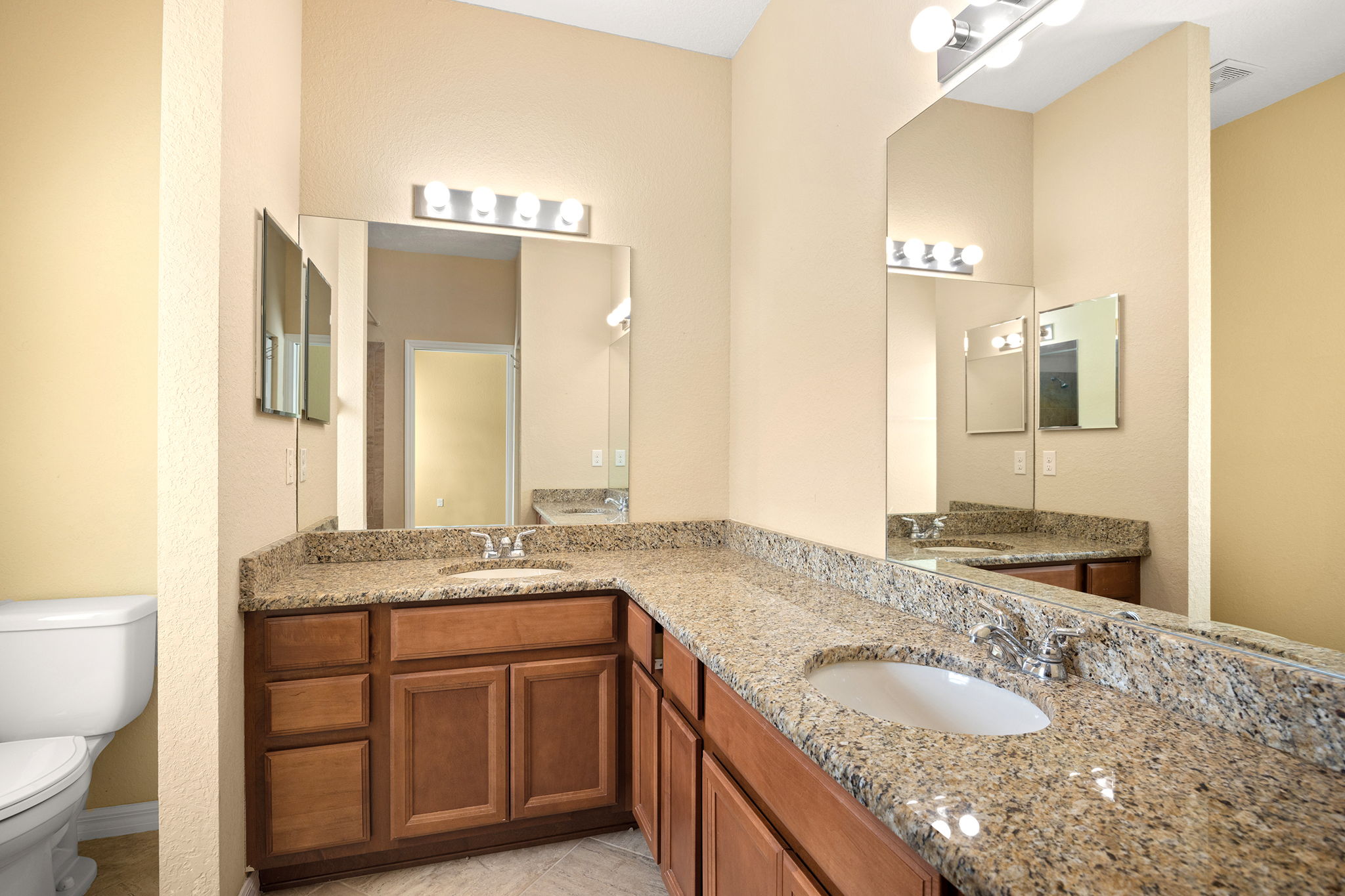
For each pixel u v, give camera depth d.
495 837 2.04
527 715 1.99
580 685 2.04
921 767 0.83
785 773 1.07
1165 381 1.02
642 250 2.65
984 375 1.42
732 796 1.26
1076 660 1.15
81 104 2.15
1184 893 0.58
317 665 1.81
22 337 2.10
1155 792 0.76
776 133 2.37
